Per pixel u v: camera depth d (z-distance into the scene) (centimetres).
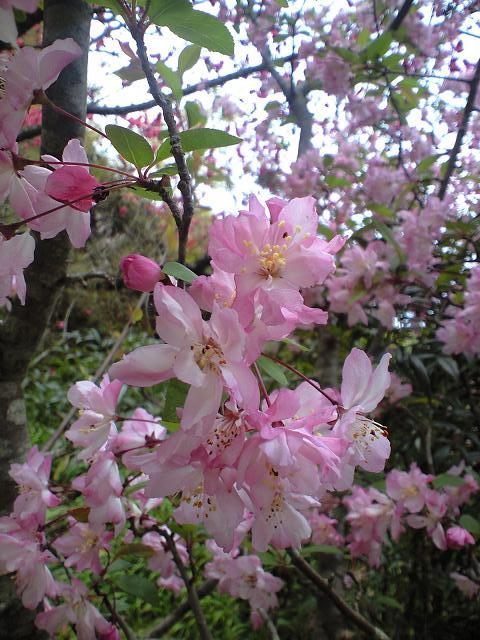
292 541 24
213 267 20
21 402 36
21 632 35
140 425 30
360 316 62
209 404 18
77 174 20
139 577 37
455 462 67
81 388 27
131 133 20
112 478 28
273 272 20
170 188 22
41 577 31
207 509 22
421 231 59
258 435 19
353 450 22
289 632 72
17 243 21
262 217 20
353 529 52
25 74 18
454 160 61
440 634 65
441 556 67
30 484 31
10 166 20
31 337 34
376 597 63
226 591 49
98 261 111
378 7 63
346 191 73
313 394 23
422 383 66
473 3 61
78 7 30
